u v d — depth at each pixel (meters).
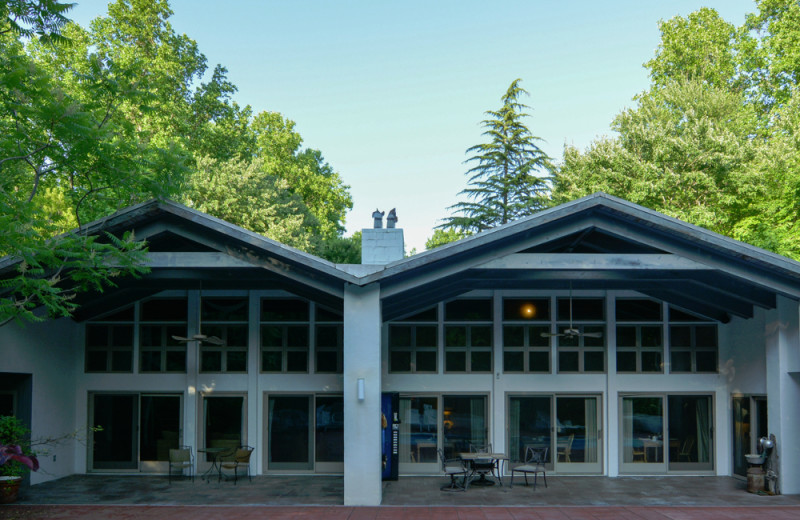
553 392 17.16
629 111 35.53
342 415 17.12
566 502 13.63
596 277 13.86
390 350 17.34
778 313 14.59
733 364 16.91
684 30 40.16
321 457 17.02
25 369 14.93
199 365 17.25
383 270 12.98
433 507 13.13
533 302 17.42
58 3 10.68
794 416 14.41
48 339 15.98
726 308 15.77
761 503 13.52
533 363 17.27
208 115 38.59
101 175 12.90
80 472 17.11
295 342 17.34
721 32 39.50
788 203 28.03
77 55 31.14
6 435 14.14
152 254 13.33
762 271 13.27
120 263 12.30
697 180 29.64
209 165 34.97
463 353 17.33
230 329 17.39
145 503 13.49
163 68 33.78
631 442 17.12
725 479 16.48
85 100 13.06
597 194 12.84
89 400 17.33
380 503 13.39
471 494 14.49
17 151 11.88
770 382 14.83
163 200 12.88
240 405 17.22
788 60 34.53
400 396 17.23
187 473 16.89
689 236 12.91
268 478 16.48
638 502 13.64
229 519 12.09
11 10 10.60
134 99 12.82
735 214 30.92
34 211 11.79
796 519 12.11
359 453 13.35
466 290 16.28
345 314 13.50
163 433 17.23
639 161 31.91
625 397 17.25
